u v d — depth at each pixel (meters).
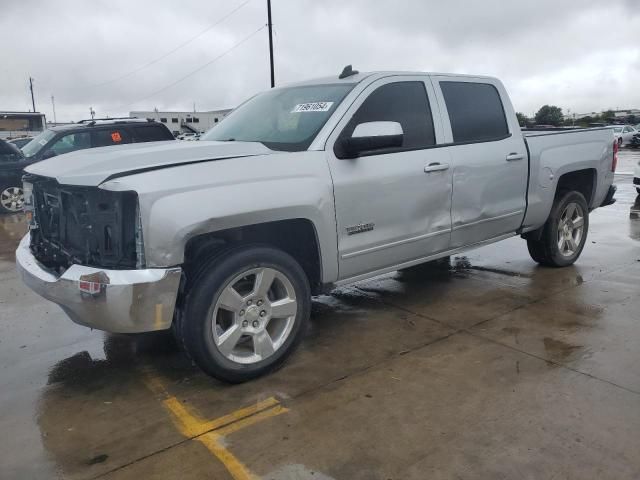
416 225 4.33
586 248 6.97
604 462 2.66
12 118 30.02
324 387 3.49
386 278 5.88
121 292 3.02
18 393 3.55
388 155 4.12
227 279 3.32
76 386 3.63
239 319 3.46
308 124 4.02
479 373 3.61
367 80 4.21
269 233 3.81
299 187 3.56
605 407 3.14
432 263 6.43
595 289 5.26
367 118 4.10
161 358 4.03
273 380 3.60
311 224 3.69
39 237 3.98
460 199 4.64
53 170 3.50
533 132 6.11
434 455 2.76
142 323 3.10
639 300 4.93
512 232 5.36
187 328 3.28
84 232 3.27
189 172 3.19
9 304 5.30
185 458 2.81
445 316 4.68
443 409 3.18
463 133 4.75
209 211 3.15
